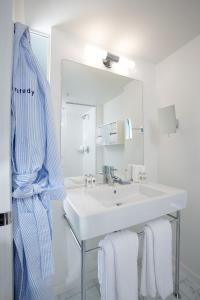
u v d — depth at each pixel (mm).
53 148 739
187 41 1418
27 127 675
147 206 998
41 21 1174
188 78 1433
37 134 696
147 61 1709
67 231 1266
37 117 705
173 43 1438
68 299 1240
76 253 1297
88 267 1393
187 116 1446
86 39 1371
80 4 1042
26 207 676
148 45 1460
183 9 1094
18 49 685
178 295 1244
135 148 1655
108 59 1432
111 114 1534
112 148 1539
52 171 733
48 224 701
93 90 1441
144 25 1228
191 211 1416
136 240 964
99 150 1488
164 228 1083
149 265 1045
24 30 714
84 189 1293
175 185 1556
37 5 1036
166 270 1082
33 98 698
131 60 1586
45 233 685
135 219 954
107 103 1513
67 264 1272
